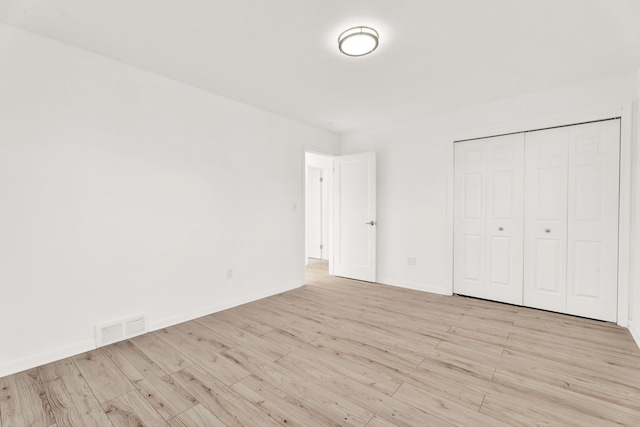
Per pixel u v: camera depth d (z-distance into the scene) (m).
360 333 2.63
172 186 2.84
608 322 2.84
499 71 2.67
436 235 3.88
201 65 2.57
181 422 1.53
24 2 1.76
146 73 2.65
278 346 2.38
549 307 3.17
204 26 2.02
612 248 2.83
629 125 2.67
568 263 3.05
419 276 4.05
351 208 4.66
